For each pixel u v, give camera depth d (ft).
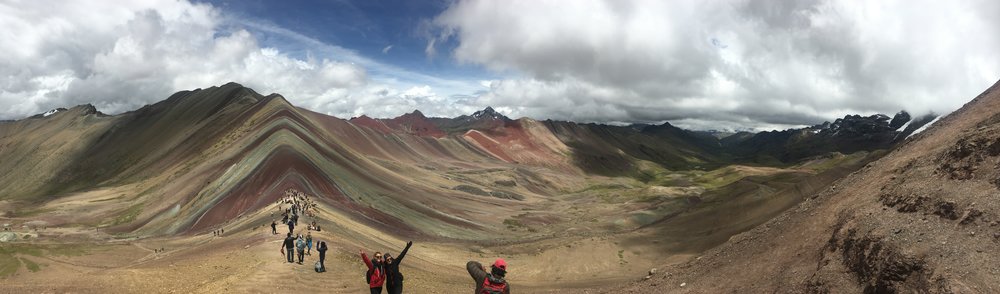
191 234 236.02
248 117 589.73
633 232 243.81
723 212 240.73
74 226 313.73
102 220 331.57
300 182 283.38
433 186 463.01
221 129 593.83
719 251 91.50
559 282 150.61
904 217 55.72
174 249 178.50
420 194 375.66
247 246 132.57
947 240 47.80
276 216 196.44
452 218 317.83
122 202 384.47
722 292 70.28
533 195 576.61
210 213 270.26
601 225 335.26
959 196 53.52
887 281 47.88
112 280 86.94
